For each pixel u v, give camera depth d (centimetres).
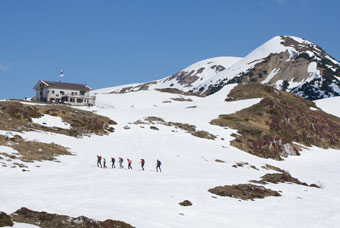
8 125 6531
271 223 3288
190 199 3712
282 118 11088
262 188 4816
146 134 8444
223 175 5531
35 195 3008
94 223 2272
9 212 2298
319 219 3566
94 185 3809
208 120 10375
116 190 3659
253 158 7894
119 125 8981
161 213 2975
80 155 5962
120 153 6525
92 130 8131
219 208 3578
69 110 9038
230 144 8669
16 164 4462
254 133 9550
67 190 3428
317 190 5434
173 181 4553
